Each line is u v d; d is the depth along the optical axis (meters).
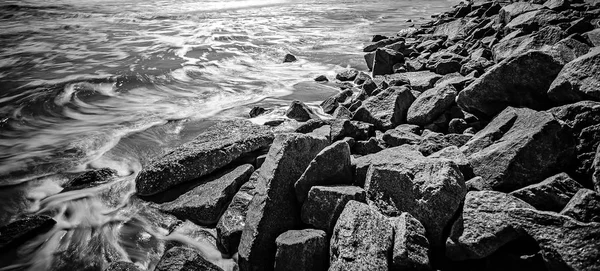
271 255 4.21
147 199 5.71
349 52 16.11
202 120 8.93
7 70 12.91
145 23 22.72
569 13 11.73
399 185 4.20
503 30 11.98
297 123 8.05
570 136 4.26
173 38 18.38
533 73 5.43
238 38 18.72
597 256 3.04
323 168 4.60
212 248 4.80
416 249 3.55
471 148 5.11
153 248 4.86
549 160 4.21
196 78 12.41
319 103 10.02
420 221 3.97
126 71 12.76
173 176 5.71
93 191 5.96
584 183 4.16
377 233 3.66
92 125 8.73
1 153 7.31
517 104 5.78
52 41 17.38
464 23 15.66
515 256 3.51
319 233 3.99
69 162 6.99
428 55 12.03
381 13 28.91
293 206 4.57
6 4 27.53
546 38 8.45
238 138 6.51
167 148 7.52
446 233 3.86
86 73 12.52
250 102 10.23
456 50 11.52
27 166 6.81
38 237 4.96
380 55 11.83
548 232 3.30
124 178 6.35
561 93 5.08
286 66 14.05
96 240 4.98
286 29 21.73
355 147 6.39
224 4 33.53
